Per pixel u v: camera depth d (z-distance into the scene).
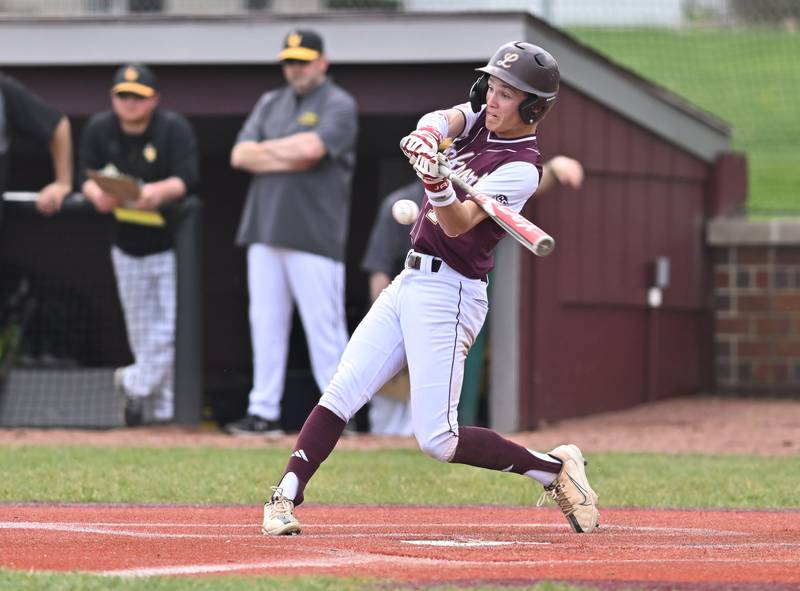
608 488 23.38
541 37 34.53
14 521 18.22
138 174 33.25
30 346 36.44
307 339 35.53
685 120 41.44
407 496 22.30
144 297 33.97
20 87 33.28
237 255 44.34
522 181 15.91
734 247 42.94
